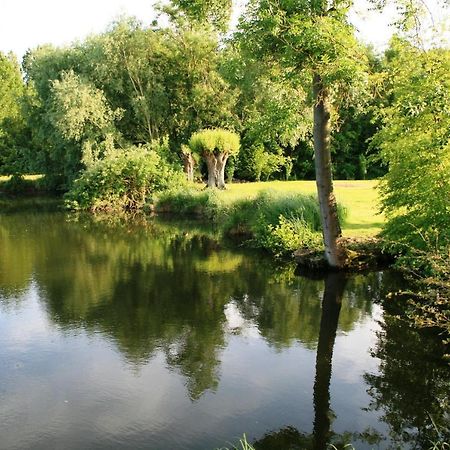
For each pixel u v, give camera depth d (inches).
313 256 540.4
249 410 263.3
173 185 1106.1
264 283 491.5
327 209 502.3
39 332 370.9
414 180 437.7
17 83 2156.7
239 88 1274.6
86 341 353.7
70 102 1196.5
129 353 333.4
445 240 388.5
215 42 1339.8
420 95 360.2
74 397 277.7
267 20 372.5
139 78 1341.0
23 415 260.4
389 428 246.7
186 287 483.2
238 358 324.8
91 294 463.2
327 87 405.4
